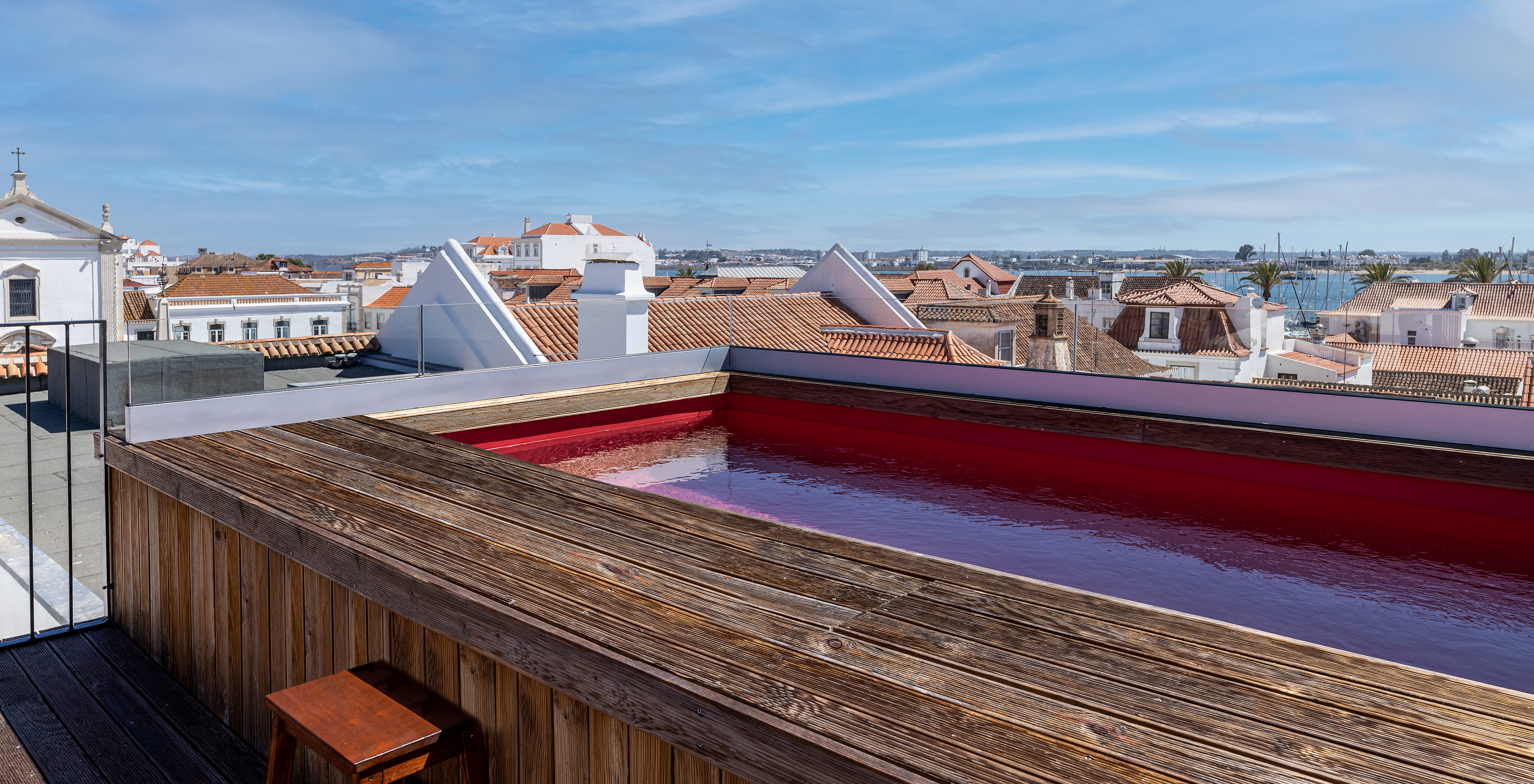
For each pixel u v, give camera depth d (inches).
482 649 68.2
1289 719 49.7
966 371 213.8
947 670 56.7
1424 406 148.9
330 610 87.3
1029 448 199.9
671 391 242.2
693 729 53.7
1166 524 148.1
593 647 59.7
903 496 169.2
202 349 149.3
